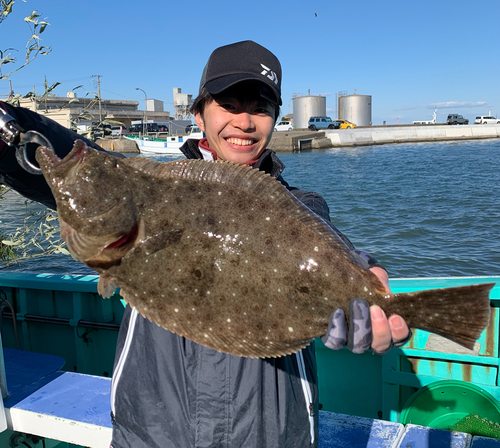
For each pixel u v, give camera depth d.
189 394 1.86
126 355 2.01
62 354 4.77
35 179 1.99
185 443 1.86
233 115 2.08
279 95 2.08
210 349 1.85
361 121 77.38
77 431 2.80
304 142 51.66
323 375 3.98
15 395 3.12
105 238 1.68
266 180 1.79
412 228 13.75
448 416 3.53
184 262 1.75
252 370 1.83
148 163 1.81
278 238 1.75
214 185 1.79
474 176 25.17
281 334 1.74
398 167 31.55
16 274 4.82
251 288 1.74
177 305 1.76
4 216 12.60
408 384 3.71
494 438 2.96
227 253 1.74
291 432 1.88
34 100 4.29
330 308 1.70
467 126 61.50
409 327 1.64
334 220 15.26
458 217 14.88
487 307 1.57
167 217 1.75
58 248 4.60
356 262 1.73
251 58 2.04
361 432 2.97
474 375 3.62
